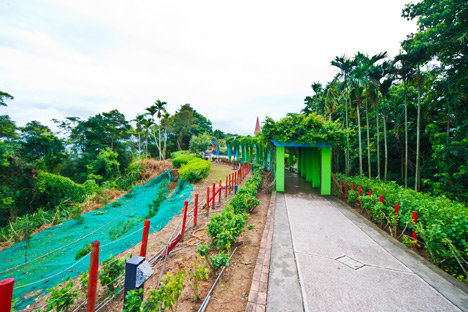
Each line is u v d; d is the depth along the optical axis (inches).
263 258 163.0
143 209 458.6
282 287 128.3
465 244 138.2
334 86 519.5
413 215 183.6
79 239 308.0
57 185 614.9
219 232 170.9
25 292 147.6
